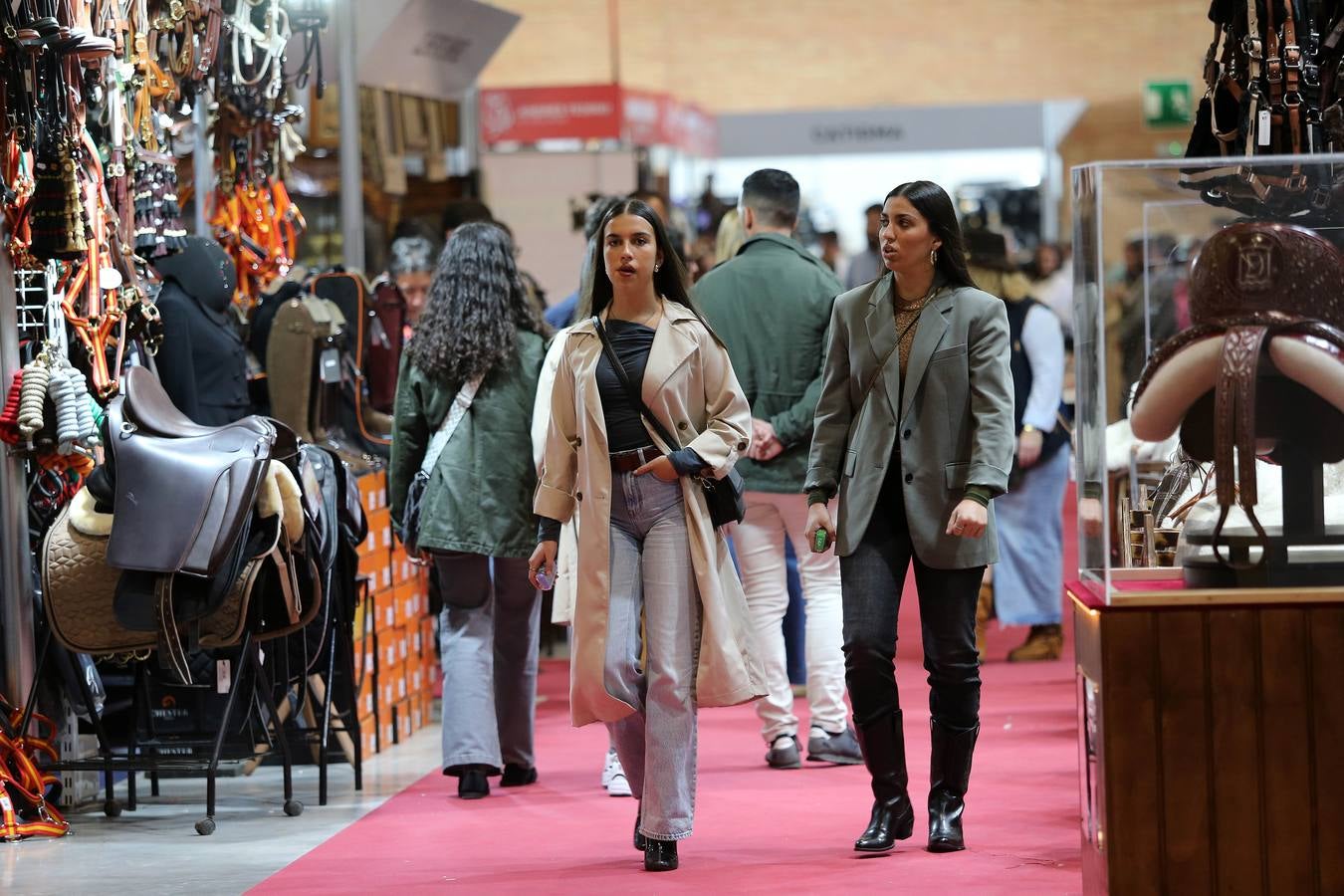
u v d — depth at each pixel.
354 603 10.41
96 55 9.16
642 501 7.89
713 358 8.05
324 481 9.86
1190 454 6.30
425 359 10.00
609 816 9.48
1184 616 6.11
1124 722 6.12
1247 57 7.68
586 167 22.58
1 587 9.59
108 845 9.04
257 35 12.02
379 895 7.78
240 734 9.98
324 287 12.82
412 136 19.48
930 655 8.10
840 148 37.28
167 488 8.99
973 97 41.31
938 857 8.12
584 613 7.87
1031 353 14.71
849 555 8.06
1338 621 6.07
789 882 7.71
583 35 38.56
